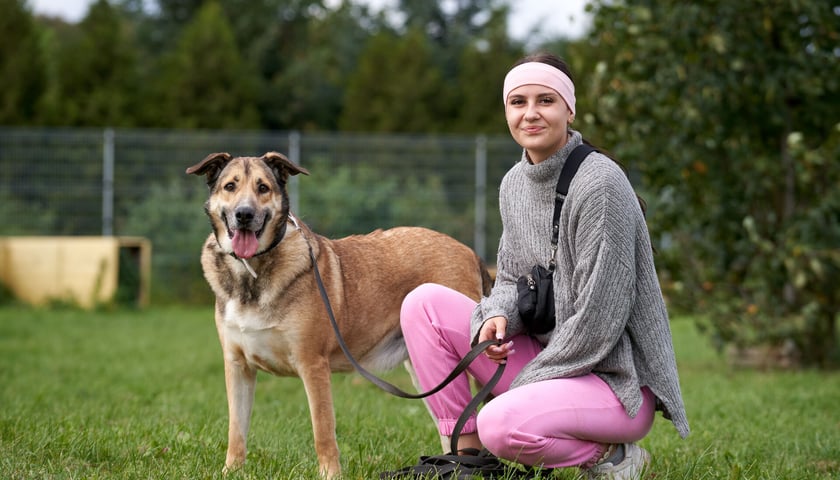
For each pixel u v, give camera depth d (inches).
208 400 255.8
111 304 564.1
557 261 139.7
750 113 335.9
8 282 577.9
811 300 338.0
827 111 328.5
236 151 607.8
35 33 756.6
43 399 254.2
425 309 153.6
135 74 772.6
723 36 314.3
